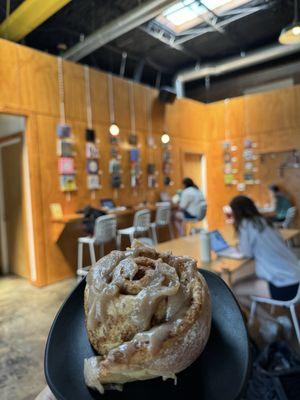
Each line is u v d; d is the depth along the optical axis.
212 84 7.86
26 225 3.91
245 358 0.36
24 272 4.17
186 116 6.44
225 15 4.73
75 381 0.36
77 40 5.22
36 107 3.74
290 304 2.02
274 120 6.11
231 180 6.67
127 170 5.06
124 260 0.37
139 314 0.32
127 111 5.09
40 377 1.99
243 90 7.38
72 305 0.47
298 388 1.42
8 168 4.21
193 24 4.98
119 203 4.88
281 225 5.39
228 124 6.71
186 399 0.33
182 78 6.83
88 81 4.43
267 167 6.22
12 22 3.68
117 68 6.97
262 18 5.02
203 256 2.12
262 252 2.11
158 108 5.73
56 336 0.42
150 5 3.57
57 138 3.99
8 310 3.07
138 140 5.28
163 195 5.72
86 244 4.33
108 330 0.33
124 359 0.31
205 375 0.35
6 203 4.37
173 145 6.06
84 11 4.38
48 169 3.88
